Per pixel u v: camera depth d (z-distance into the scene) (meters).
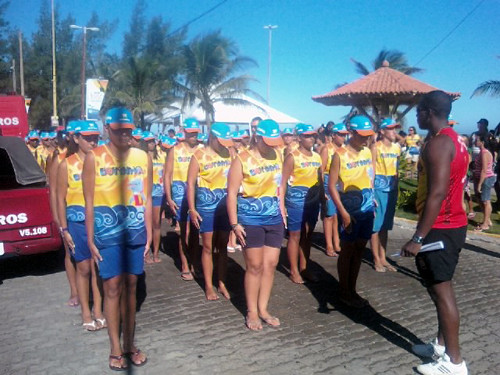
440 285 3.53
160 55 36.41
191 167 5.21
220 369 3.74
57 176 4.21
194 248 6.06
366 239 5.00
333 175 4.91
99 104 15.84
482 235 8.20
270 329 4.50
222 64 28.53
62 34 52.94
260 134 4.23
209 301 5.25
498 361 3.88
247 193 4.33
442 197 3.27
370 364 3.84
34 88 50.88
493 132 12.54
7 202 5.57
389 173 6.07
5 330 4.45
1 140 5.82
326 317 4.79
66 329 4.48
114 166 3.51
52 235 5.87
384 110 12.17
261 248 4.44
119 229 3.56
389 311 4.95
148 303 5.18
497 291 5.57
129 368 3.74
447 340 3.54
